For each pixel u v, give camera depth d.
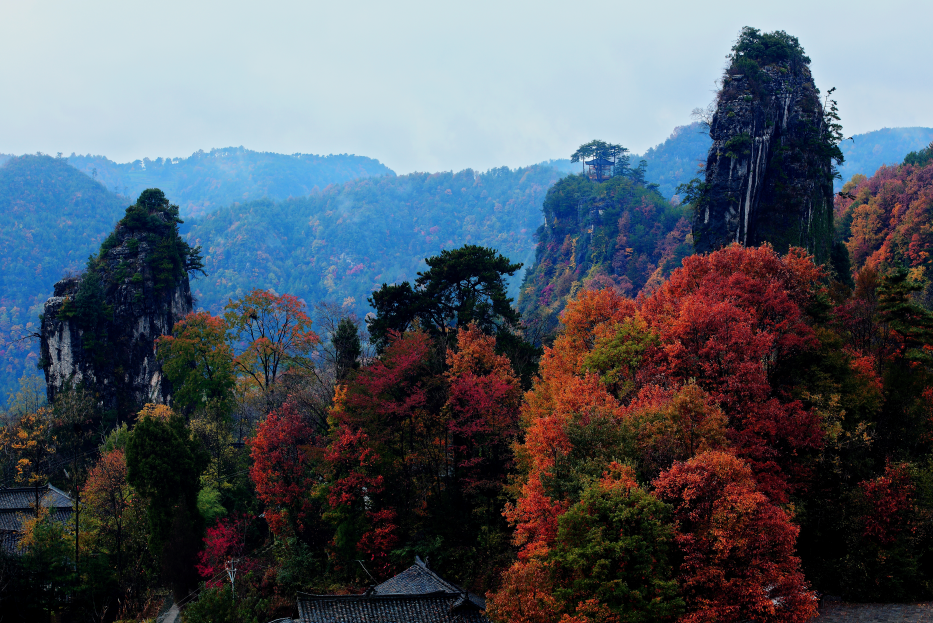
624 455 34.84
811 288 51.44
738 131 90.25
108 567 55.66
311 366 78.19
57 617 53.06
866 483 38.28
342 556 50.25
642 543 29.09
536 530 34.91
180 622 50.50
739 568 30.22
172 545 54.28
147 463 56.69
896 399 43.78
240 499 66.81
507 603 30.62
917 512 37.16
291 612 45.16
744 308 44.94
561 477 35.66
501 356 55.22
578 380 42.19
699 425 34.91
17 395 133.38
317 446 55.66
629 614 28.14
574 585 29.67
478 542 47.50
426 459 54.25
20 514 62.00
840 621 34.62
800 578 30.31
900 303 48.12
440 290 65.56
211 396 80.00
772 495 36.09
